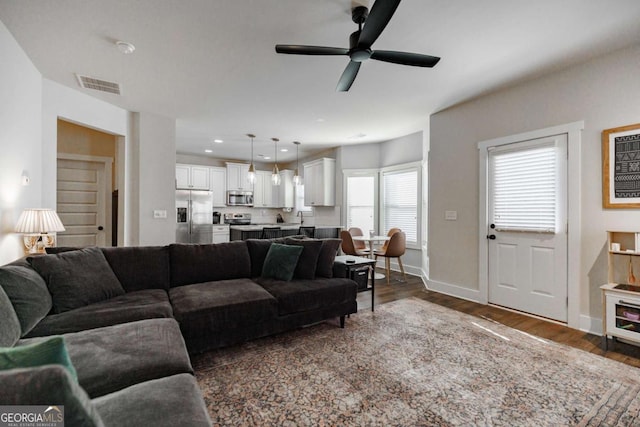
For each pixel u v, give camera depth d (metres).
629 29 2.25
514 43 2.45
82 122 3.50
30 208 2.81
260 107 3.98
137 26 2.23
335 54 2.08
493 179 3.54
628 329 2.36
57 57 2.68
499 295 3.50
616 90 2.60
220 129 5.11
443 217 4.12
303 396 1.79
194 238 6.34
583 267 2.82
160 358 1.34
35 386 0.59
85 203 4.77
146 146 4.23
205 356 2.28
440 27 2.22
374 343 2.52
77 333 1.53
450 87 3.33
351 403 1.73
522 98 3.24
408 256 5.64
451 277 4.02
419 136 5.32
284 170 8.27
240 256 3.05
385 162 6.06
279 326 2.50
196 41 2.43
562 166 2.95
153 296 2.29
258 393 1.82
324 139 5.86
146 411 0.96
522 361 2.23
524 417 1.62
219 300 2.27
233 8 2.02
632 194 2.51
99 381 1.17
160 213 4.34
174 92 3.49
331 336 2.66
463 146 3.85
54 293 1.92
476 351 2.38
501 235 3.48
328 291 2.76
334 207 6.62
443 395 1.81
